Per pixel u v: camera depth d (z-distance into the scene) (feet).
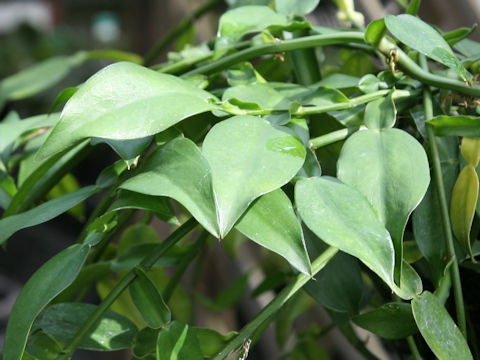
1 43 16.51
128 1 11.68
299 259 2.10
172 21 5.63
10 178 2.94
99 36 16.34
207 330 2.31
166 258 2.87
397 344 2.85
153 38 6.05
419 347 2.60
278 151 2.20
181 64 2.83
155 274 3.18
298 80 2.84
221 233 2.05
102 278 2.95
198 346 2.24
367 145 2.29
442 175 2.44
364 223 2.14
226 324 5.40
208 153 2.17
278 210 2.15
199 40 5.23
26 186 2.67
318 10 3.92
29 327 2.16
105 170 2.39
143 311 2.27
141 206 2.24
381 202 2.19
